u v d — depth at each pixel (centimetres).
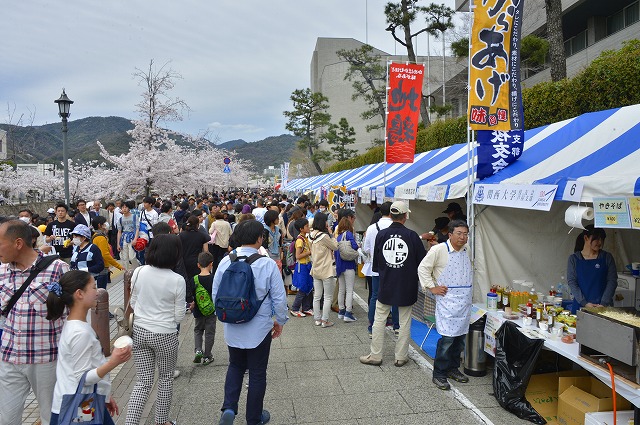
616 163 387
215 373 520
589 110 683
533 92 806
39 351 304
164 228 586
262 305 368
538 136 596
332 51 5816
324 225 698
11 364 304
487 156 531
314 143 4372
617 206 327
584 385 396
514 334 416
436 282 474
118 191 2117
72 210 1020
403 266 511
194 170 2458
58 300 266
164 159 2248
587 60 1752
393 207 525
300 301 775
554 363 457
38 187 2625
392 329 688
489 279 539
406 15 1831
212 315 546
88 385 249
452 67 3244
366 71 3231
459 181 589
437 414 407
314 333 669
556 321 422
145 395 362
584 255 453
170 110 2305
